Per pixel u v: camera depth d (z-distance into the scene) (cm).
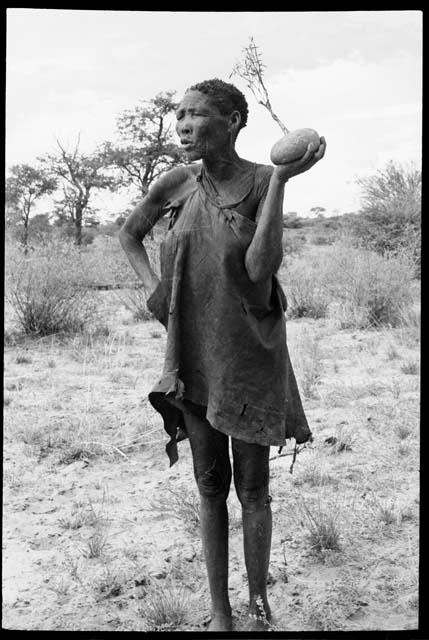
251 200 301
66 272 1159
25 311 1130
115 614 369
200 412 317
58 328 1142
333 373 870
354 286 1185
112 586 395
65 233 2445
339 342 1048
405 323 1123
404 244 1595
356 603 372
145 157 2612
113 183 2652
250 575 328
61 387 828
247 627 329
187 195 314
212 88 297
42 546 451
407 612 364
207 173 306
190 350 309
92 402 762
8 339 1084
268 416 304
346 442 619
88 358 976
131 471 580
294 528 463
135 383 841
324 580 399
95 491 540
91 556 435
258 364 301
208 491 326
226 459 326
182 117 299
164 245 308
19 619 362
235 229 292
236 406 300
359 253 1316
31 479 562
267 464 322
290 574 406
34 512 501
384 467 570
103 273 1584
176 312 304
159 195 322
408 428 648
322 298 1294
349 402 743
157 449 629
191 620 360
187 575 411
